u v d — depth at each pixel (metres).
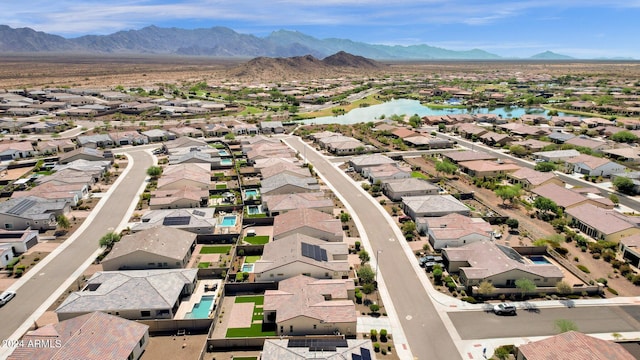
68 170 129.38
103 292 67.38
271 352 54.00
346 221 101.94
